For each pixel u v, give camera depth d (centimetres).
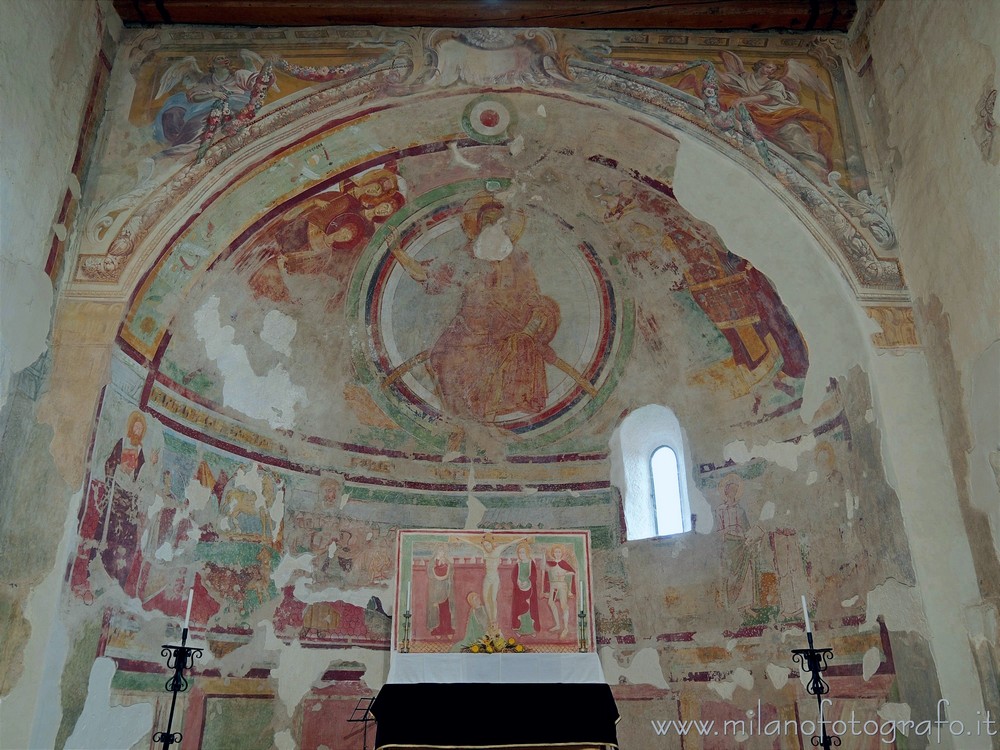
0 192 669
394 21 895
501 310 1030
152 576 772
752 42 910
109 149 829
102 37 852
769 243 859
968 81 715
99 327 746
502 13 888
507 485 1004
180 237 807
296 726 847
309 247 935
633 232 972
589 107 884
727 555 894
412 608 923
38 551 663
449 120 898
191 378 850
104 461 727
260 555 877
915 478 723
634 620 925
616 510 983
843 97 890
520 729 684
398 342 1015
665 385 988
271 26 897
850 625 760
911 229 797
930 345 763
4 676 624
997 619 658
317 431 960
